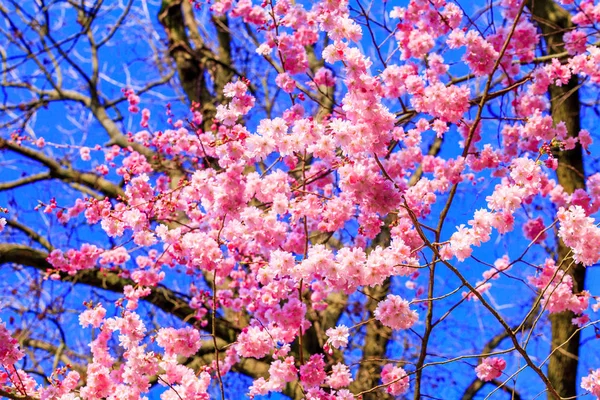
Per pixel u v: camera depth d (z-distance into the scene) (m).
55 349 7.87
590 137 5.39
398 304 3.76
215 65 8.73
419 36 5.13
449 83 5.30
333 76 6.10
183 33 8.78
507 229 3.75
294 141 3.78
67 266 6.46
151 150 7.62
